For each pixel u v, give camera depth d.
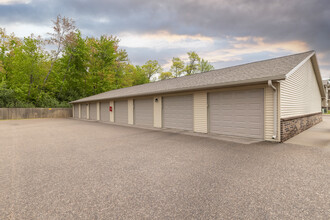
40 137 8.41
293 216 2.18
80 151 5.63
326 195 2.70
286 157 4.70
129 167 4.08
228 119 8.22
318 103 13.91
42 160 4.68
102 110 18.59
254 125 7.30
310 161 4.34
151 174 3.63
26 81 27.70
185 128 10.18
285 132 6.78
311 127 10.88
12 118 21.89
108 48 33.72
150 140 7.41
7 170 3.93
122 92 16.78
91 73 32.88
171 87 10.66
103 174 3.66
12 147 6.27
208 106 9.02
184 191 2.87
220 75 9.67
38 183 3.23
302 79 9.26
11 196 2.74
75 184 3.18
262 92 7.04
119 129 11.20
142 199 2.63
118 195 2.76
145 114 12.98
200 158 4.74
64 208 2.39
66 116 26.09
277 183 3.13
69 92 31.67
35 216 2.21
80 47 32.19
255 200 2.57
